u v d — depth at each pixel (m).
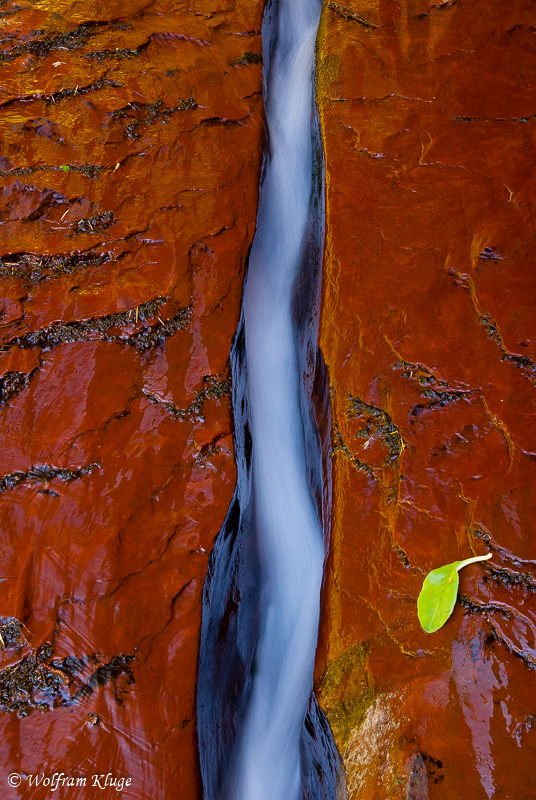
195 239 2.58
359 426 2.25
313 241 2.95
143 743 1.80
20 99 2.88
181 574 2.02
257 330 2.75
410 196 2.67
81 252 2.51
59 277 2.46
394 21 3.24
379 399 2.28
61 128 2.81
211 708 2.02
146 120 2.88
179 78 3.02
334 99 2.97
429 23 3.22
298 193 3.09
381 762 1.82
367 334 2.39
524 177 2.69
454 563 1.94
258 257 2.87
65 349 2.33
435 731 1.81
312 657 2.21
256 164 2.84
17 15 3.17
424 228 2.59
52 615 1.93
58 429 2.20
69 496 2.10
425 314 2.41
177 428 2.24
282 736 2.17
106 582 1.98
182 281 2.49
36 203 2.60
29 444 2.17
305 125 3.25
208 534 2.08
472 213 2.61
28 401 2.24
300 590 2.35
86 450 2.17
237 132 2.89
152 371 2.32
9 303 2.39
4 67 2.98
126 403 2.26
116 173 2.71
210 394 2.30
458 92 2.96
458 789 1.73
